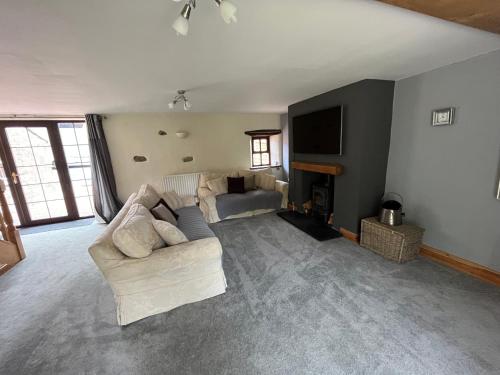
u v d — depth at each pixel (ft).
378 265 8.14
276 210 15.07
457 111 7.29
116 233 5.69
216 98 11.21
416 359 4.65
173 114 15.39
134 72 6.83
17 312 6.57
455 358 4.64
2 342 5.53
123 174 14.83
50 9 3.58
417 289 6.76
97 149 13.65
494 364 4.49
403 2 3.59
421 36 5.15
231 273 8.04
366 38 5.17
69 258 9.91
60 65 5.93
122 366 4.83
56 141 14.20
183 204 13.07
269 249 9.74
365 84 8.73
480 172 6.98
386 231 8.50
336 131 10.03
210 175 15.87
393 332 5.32
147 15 3.92
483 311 5.82
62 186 14.73
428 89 7.99
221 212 13.51
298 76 8.02
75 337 5.62
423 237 8.75
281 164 18.94
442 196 8.02
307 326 5.60
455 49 6.08
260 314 6.07
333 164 10.81
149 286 6.04
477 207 7.16
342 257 8.80
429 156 8.25
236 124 17.12
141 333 5.63
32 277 8.42
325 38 5.09
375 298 6.46
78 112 12.80
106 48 5.14
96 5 3.55
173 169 15.89
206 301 6.63
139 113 14.60
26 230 13.61
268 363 4.73
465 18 4.12
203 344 5.25
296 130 13.14
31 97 8.99
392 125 9.44
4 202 9.23
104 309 6.61
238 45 5.32
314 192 13.12
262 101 12.54
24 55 5.22
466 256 7.57
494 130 6.58
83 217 15.60
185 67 6.63
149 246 6.10
